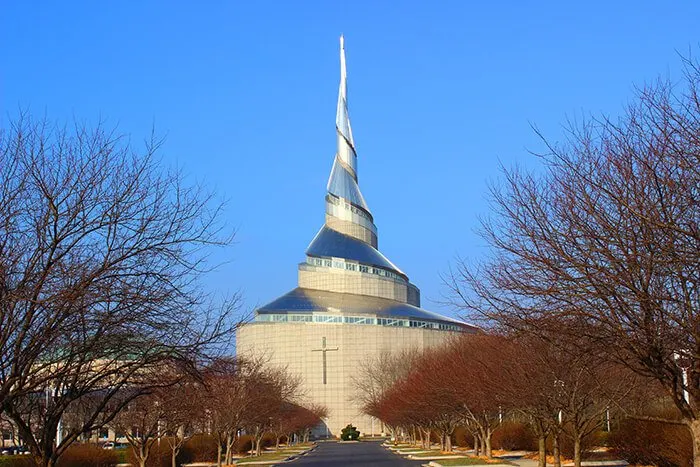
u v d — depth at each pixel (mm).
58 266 18922
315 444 149250
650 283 17422
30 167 19312
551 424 36281
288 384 118500
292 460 79812
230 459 69938
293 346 191000
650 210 16359
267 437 119625
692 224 15758
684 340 17000
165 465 62031
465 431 94938
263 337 193000
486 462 57969
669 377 17922
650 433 42031
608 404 31469
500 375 38094
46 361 20703
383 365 154375
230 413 57625
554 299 19703
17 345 17719
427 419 84000
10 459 43344
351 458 80812
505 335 31156
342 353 189375
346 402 187625
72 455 53062
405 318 193750
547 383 33000
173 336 20781
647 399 35219
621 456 47469
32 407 22328
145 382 22391
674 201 16625
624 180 17422
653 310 16812
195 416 45656
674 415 40125
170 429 46281
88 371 20906
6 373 20109
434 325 198375
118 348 19750
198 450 76250
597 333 18000
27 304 18281
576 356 20469
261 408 69750
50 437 20797
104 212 19609
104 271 18656
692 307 17250
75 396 20781
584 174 19672
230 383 54938
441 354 73750
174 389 34438
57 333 18281
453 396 57375
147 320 19609
